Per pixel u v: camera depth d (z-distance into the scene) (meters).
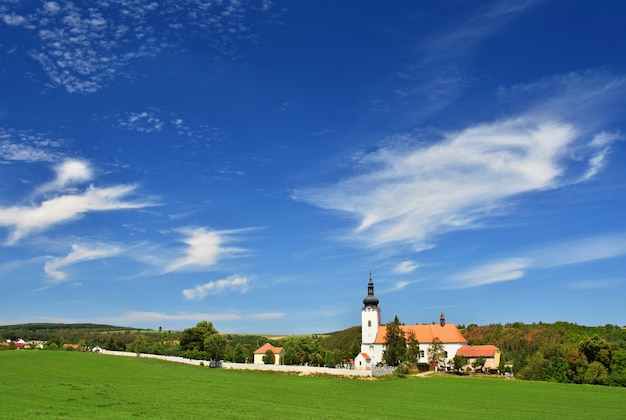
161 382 89.00
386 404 78.31
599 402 87.19
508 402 85.38
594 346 124.56
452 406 79.31
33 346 183.38
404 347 141.62
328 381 104.94
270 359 153.62
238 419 57.03
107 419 52.16
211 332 174.00
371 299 167.88
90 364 107.19
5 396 63.34
